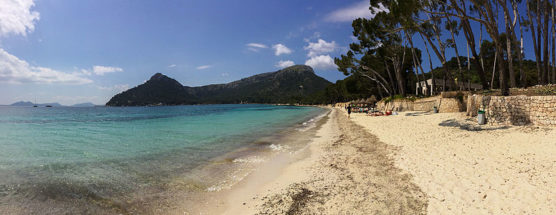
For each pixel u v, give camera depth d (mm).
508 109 11078
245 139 12320
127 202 4539
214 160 7809
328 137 12555
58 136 14000
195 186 5430
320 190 5012
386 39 28219
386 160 7113
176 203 4523
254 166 7074
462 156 6613
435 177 5254
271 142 11312
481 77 17219
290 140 11875
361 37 30531
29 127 20328
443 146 8055
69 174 6223
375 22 25797
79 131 16859
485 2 13266
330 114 37594
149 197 4777
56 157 8258
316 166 6883
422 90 41688
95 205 4402
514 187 4336
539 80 16312
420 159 6773
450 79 19656
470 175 5129
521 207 3668
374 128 14883
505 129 9898
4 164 7270
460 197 4211
